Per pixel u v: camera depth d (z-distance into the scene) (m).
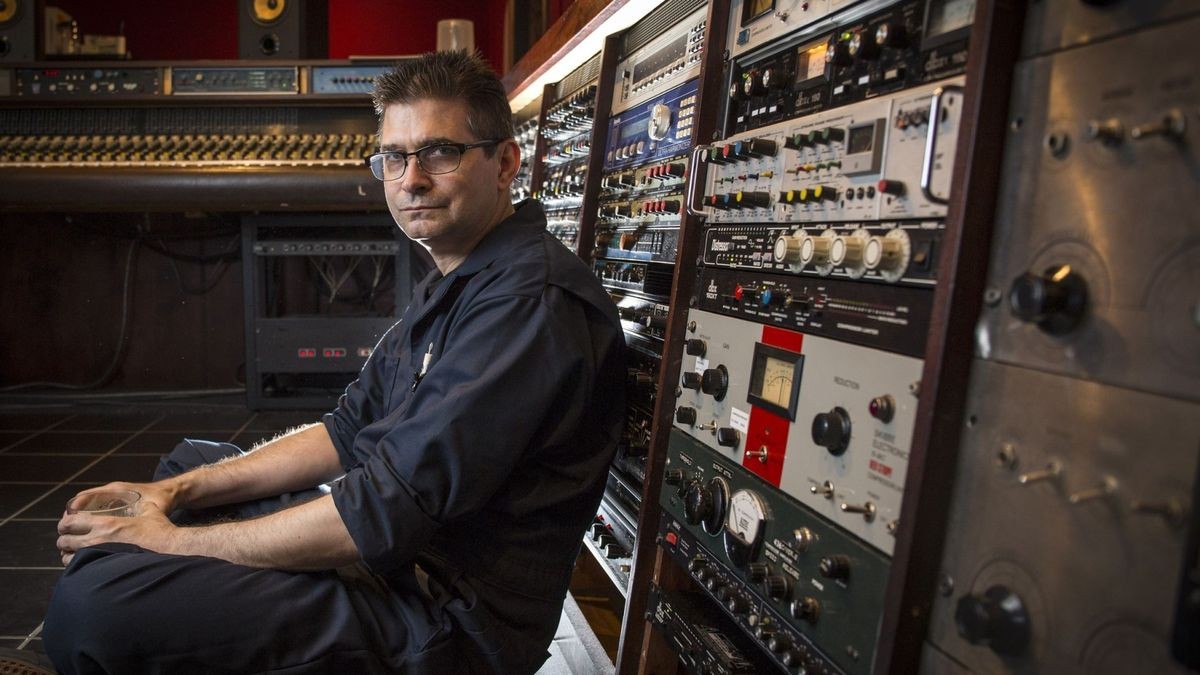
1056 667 0.76
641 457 1.75
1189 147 0.67
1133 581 0.70
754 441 1.27
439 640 1.37
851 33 1.11
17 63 4.19
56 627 1.37
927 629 0.92
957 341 0.87
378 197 4.18
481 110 1.50
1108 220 0.74
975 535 0.86
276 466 1.81
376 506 1.32
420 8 6.19
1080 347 0.76
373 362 1.88
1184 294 0.67
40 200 4.06
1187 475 0.66
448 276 1.57
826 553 1.06
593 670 1.83
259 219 4.45
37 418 4.46
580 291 1.45
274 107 4.42
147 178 4.07
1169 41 0.69
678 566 1.58
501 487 1.44
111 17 5.62
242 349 5.06
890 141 1.01
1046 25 0.82
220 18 5.71
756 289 1.31
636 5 1.88
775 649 1.15
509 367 1.33
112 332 4.95
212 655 1.32
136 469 3.62
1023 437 0.81
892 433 0.97
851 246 1.04
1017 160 0.84
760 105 1.35
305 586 1.36
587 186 2.16
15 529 2.90
